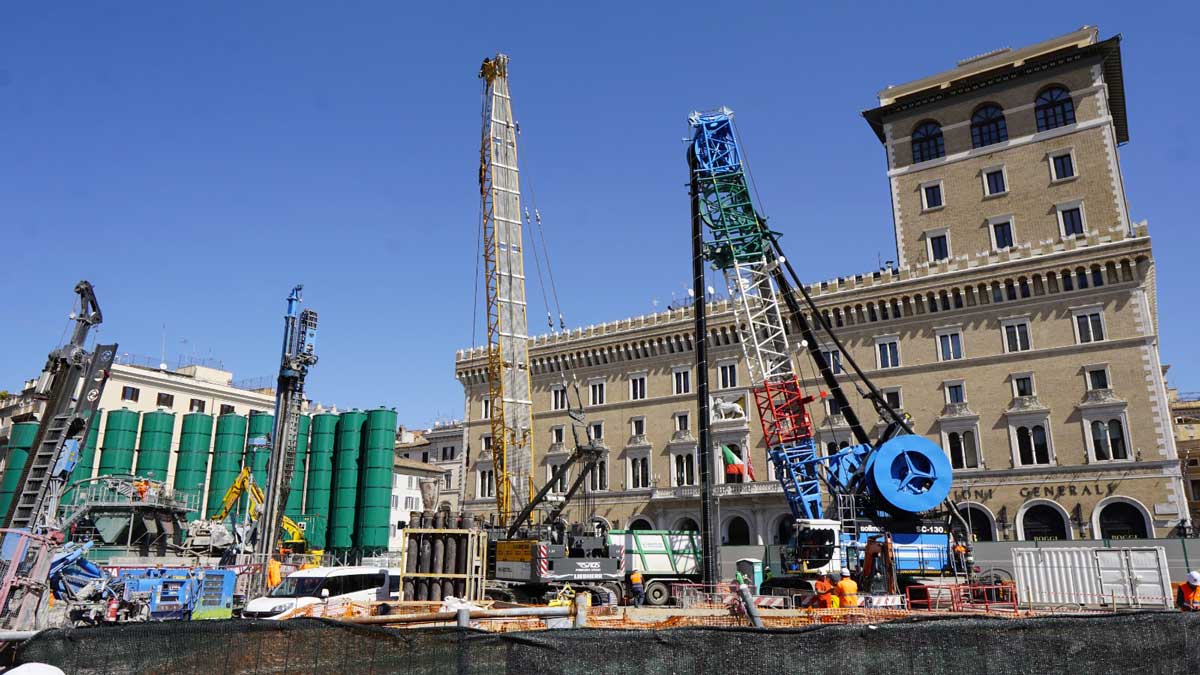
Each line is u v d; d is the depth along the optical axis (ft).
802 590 108.88
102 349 95.81
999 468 182.91
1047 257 186.19
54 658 32.30
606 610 80.79
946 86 218.59
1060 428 178.60
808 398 147.84
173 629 32.86
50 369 92.99
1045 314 186.39
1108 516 170.30
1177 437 336.49
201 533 195.62
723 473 217.36
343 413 304.91
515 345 195.83
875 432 197.47
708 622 60.80
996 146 210.59
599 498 236.63
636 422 238.27
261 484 290.76
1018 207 203.51
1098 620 34.73
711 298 230.48
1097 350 178.09
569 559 114.11
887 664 33.45
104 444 286.87
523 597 115.03
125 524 178.19
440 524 100.73
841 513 121.70
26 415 287.07
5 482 261.03
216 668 32.58
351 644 32.94
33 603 59.62
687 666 32.94
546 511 185.78
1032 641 34.19
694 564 136.87
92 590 91.30
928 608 93.30
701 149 151.74
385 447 294.05
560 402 256.52
